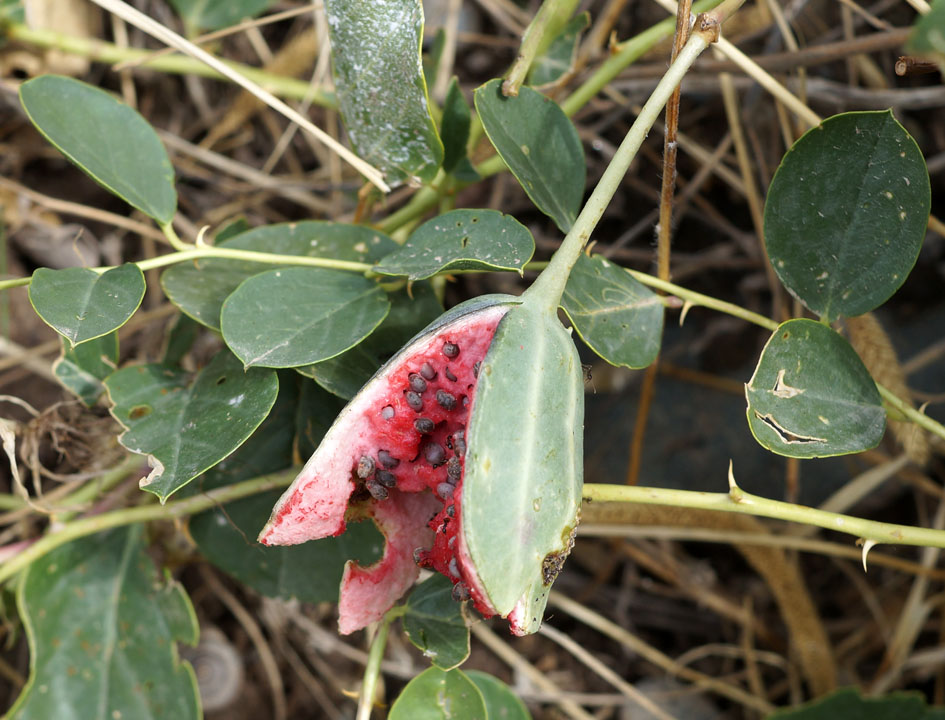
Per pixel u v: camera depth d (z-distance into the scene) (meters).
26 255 0.24
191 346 0.20
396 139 0.17
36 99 0.16
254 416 0.15
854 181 0.16
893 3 0.24
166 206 0.17
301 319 0.15
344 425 0.14
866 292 0.16
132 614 0.19
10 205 0.24
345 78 0.16
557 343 0.13
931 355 0.24
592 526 0.22
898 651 0.24
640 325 0.17
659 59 0.24
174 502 0.18
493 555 0.12
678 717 0.24
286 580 0.19
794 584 0.22
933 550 0.24
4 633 0.24
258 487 0.18
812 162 0.16
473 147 0.20
